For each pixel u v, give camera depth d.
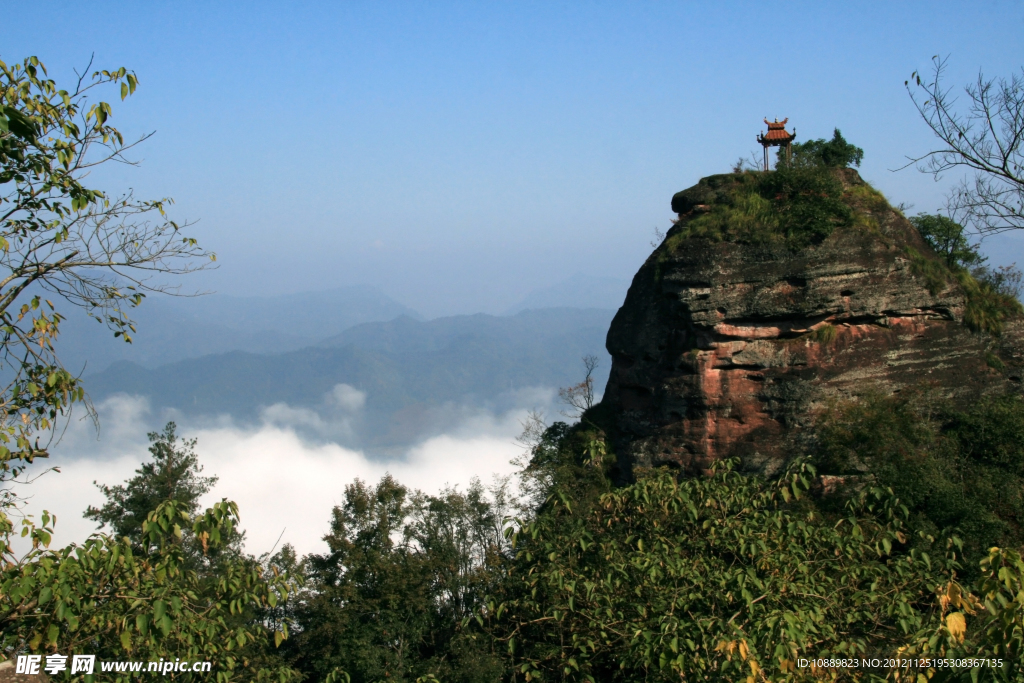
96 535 11.84
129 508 36.81
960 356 37.59
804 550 17.28
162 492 36.91
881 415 34.34
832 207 38.25
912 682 11.49
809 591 14.86
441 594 31.69
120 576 12.23
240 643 13.36
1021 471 32.50
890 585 15.77
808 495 32.72
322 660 28.75
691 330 38.81
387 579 30.53
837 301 36.88
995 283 41.44
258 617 29.78
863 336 37.34
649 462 39.25
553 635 17.83
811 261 37.22
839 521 16.91
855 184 40.56
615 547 18.34
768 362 37.41
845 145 44.88
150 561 12.53
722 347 38.00
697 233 39.50
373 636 29.19
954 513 28.53
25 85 12.30
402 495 34.72
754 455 36.72
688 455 38.38
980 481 30.97
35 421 13.16
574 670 17.11
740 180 41.50
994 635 9.21
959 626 9.64
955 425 35.44
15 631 11.81
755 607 14.45
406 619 30.08
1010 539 28.64
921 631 11.05
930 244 42.78
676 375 39.19
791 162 40.72
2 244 12.47
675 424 38.88
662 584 16.55
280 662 26.69
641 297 41.72
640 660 14.95
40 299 13.09
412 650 30.00
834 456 33.75
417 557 32.19
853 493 31.55
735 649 12.22
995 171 17.75
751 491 19.86
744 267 37.88
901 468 31.33
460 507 34.12
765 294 37.47
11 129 11.09
